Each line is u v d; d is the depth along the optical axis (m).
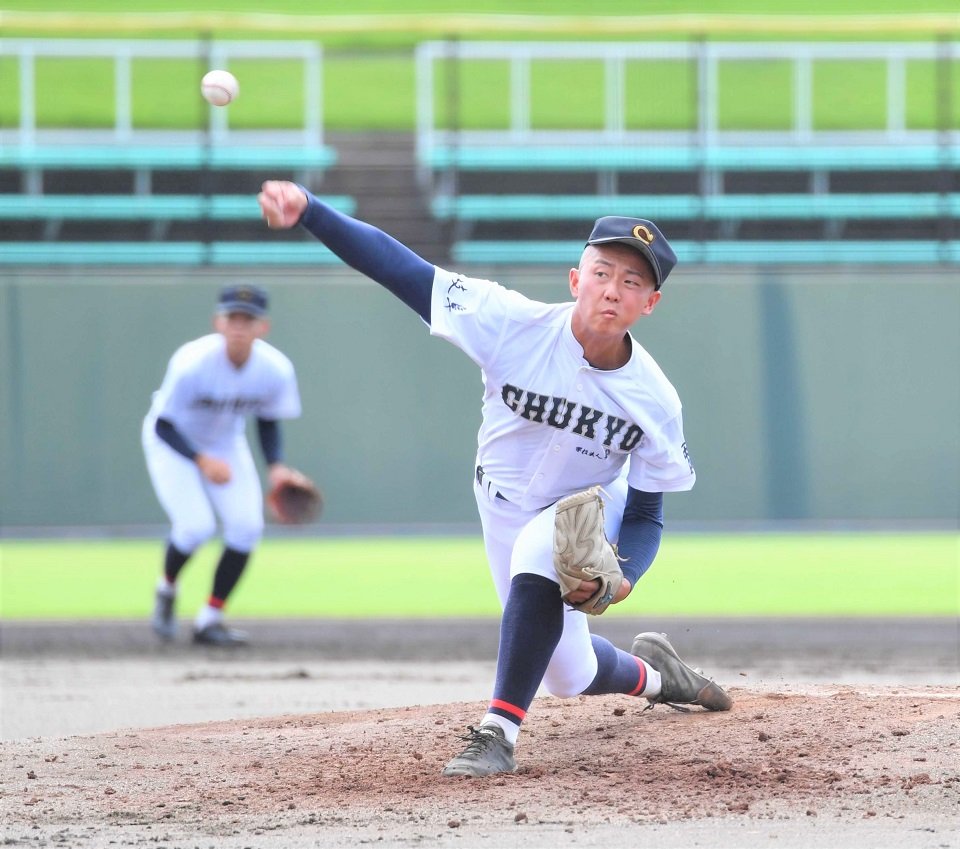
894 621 34.84
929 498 57.09
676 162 68.31
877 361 57.12
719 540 55.16
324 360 56.53
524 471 14.84
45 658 31.30
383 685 26.70
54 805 13.76
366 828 12.48
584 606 13.83
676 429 14.72
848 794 13.53
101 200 69.69
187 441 32.84
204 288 56.62
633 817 12.74
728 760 14.95
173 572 33.44
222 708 23.44
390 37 94.38
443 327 14.08
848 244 65.50
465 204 68.69
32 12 95.38
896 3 96.69
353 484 56.62
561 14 96.31
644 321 57.03
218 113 87.19
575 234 67.00
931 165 68.38
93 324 56.25
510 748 14.72
